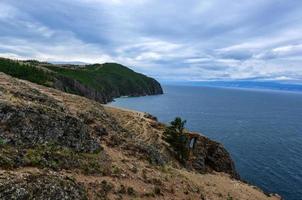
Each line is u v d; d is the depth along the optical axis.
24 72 140.50
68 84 182.25
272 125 170.75
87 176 23.83
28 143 24.05
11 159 19.70
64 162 23.80
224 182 50.69
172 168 40.97
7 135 23.06
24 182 17.34
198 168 62.75
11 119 24.56
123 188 24.12
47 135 26.31
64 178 20.33
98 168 26.08
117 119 64.50
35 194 17.25
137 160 35.06
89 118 41.09
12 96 31.45
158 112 198.12
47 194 17.81
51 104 36.56
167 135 63.41
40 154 22.55
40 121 26.70
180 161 59.47
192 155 65.38
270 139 125.75
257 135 133.75
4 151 20.38
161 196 26.41
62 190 18.86
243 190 48.00
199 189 33.84
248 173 78.50
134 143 40.44
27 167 20.08
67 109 39.84
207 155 69.75
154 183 28.62
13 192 16.36
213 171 65.88
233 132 138.38
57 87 150.00
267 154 98.69
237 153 98.69
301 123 187.62
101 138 37.09
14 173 17.84
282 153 100.88
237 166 84.12
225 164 70.62
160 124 74.00
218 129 144.88
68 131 28.67
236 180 61.25
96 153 29.72
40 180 18.31
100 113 51.00
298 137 133.75
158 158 40.84
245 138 125.19
